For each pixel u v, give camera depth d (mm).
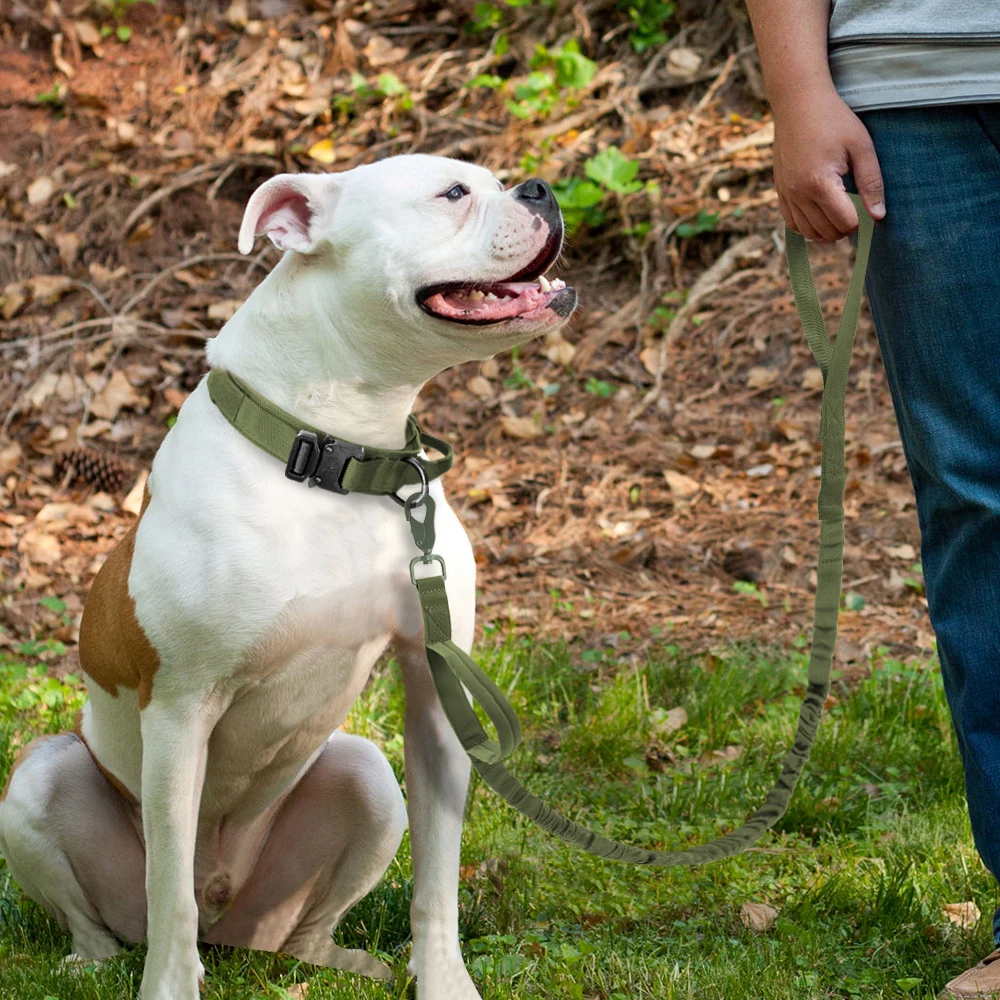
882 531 7215
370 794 3432
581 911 3773
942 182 2922
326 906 3516
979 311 2939
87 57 10750
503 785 3025
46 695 5422
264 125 10164
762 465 7945
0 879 3965
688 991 3148
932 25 2861
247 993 3170
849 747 5008
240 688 3072
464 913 3717
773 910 3738
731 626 6375
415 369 3062
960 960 3383
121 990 3166
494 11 10523
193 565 2953
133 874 3518
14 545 7379
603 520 7457
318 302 3029
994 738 3047
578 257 9625
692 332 9008
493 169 9766
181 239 9609
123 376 8672
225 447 3023
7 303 9086
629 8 10445
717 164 9656
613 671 5863
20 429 8438
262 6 10891
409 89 10305
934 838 4180
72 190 9789
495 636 6098
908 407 3070
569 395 8688
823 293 9023
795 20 2959
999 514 2939
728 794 4652
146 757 3029
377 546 3080
